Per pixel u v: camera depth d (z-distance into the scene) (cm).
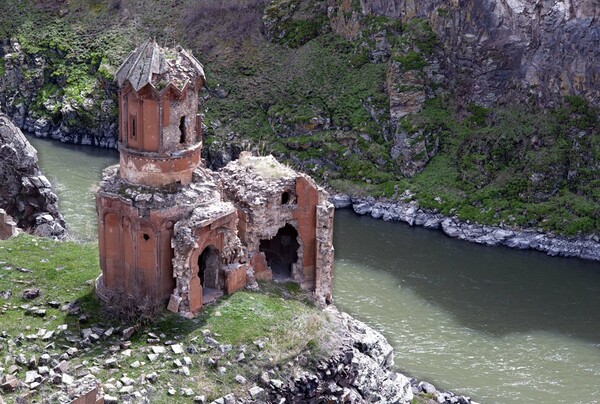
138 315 4509
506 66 10019
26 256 5434
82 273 5141
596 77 9444
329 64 11150
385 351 4997
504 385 5781
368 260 7800
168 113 4466
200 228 4497
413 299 7025
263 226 5022
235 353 4300
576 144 9331
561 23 9588
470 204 8894
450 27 10256
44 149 10662
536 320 6775
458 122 9988
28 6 13150
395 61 10300
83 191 8800
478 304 7000
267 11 11981
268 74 11300
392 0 10969
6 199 6931
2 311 4631
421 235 8556
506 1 9894
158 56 4466
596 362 6159
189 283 4503
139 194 4469
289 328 4528
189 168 4631
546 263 7981
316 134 10238
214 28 12212
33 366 4097
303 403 4231
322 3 11856
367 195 9256
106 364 4147
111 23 12669
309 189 5081
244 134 10544
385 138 10094
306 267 5200
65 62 12056
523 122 9675
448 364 6019
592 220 8444
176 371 4144
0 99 12050
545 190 8988
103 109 11062
